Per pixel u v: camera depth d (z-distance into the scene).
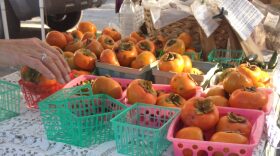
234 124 1.15
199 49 2.16
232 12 1.98
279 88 1.65
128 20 2.47
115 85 1.40
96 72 1.76
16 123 1.38
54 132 1.25
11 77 1.80
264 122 1.24
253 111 1.24
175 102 1.33
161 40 2.10
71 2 5.50
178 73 1.53
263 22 2.46
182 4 2.16
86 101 1.34
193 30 2.12
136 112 1.29
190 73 1.63
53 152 1.22
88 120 1.20
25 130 1.33
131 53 1.75
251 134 1.13
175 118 1.20
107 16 6.85
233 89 1.39
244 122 1.16
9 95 1.44
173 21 2.10
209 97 1.34
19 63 1.22
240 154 1.05
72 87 1.42
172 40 1.92
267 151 1.42
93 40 1.86
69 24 6.14
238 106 1.29
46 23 6.05
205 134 1.19
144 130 1.13
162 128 1.14
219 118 1.22
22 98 1.57
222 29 2.03
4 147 1.27
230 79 1.40
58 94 1.36
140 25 2.49
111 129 1.25
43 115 1.25
